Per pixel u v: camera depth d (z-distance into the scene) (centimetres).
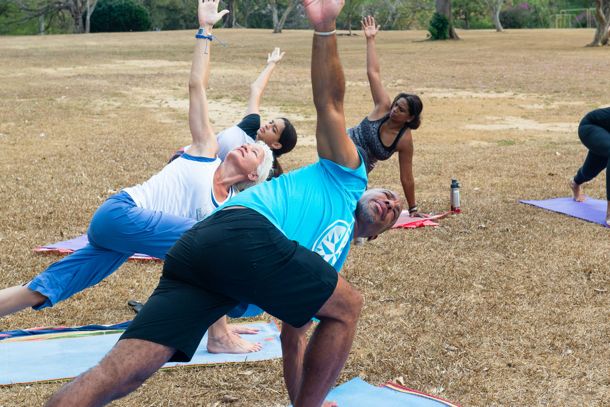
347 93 2058
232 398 439
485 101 1939
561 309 582
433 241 752
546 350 512
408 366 485
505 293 614
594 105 1845
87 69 2808
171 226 446
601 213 856
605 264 682
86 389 308
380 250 720
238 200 341
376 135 740
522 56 3297
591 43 3831
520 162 1167
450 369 484
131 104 1855
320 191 354
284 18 5762
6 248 707
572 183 914
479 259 698
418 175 1078
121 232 445
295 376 394
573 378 475
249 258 323
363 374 476
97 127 1476
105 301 590
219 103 1870
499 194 961
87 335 512
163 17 7319
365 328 544
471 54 3472
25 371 451
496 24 5791
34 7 6719
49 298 446
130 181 998
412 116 739
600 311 580
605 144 827
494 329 544
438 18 4662
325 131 357
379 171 1104
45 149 1223
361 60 3197
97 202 884
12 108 1712
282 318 336
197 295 330
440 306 585
